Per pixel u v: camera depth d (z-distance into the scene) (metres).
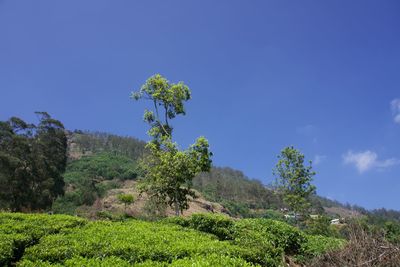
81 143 107.94
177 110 29.41
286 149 33.91
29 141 54.56
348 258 8.68
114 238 11.86
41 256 10.48
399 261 7.92
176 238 12.19
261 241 14.09
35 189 48.81
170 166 26.20
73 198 60.22
